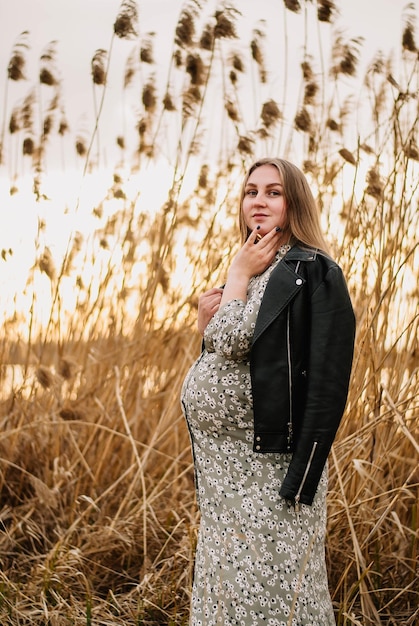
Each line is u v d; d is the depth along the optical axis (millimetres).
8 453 4227
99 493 4152
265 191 2643
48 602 3266
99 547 3609
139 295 4723
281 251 2621
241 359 2475
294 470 2354
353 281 3838
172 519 3799
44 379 4066
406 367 3709
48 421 4070
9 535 3715
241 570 2410
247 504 2438
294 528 2422
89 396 4445
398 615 3109
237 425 2473
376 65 4043
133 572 3570
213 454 2520
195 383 2559
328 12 4070
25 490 4199
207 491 2543
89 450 4371
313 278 2432
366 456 3525
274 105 4188
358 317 3738
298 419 2424
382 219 3625
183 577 3240
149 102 4543
